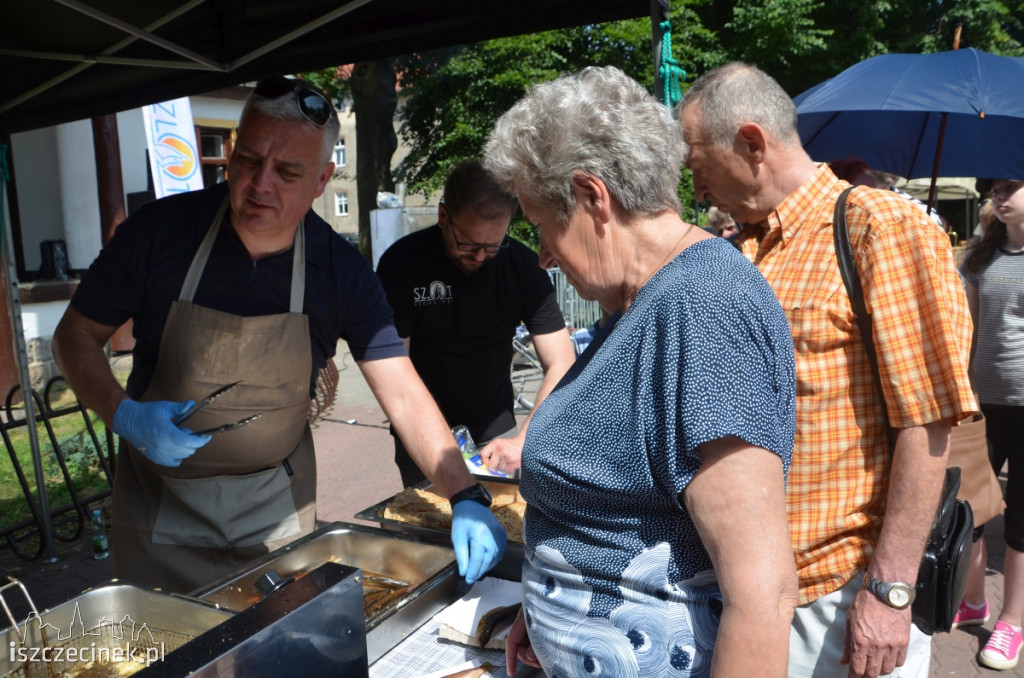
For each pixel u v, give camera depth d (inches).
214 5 105.8
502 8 93.7
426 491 89.0
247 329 75.8
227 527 81.5
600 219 42.6
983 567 125.2
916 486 56.4
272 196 70.1
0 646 52.2
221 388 72.0
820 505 60.6
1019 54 648.4
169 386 77.4
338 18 103.0
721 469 36.9
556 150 41.8
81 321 76.5
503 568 72.5
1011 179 113.2
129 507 83.9
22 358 161.5
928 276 56.0
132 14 100.3
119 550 84.7
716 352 37.5
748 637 36.4
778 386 39.1
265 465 83.7
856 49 582.2
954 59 114.5
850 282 58.6
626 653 42.8
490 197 92.4
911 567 57.0
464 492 73.2
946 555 59.6
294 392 80.2
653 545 41.6
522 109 44.1
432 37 100.7
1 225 152.6
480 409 114.0
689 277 39.6
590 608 44.1
